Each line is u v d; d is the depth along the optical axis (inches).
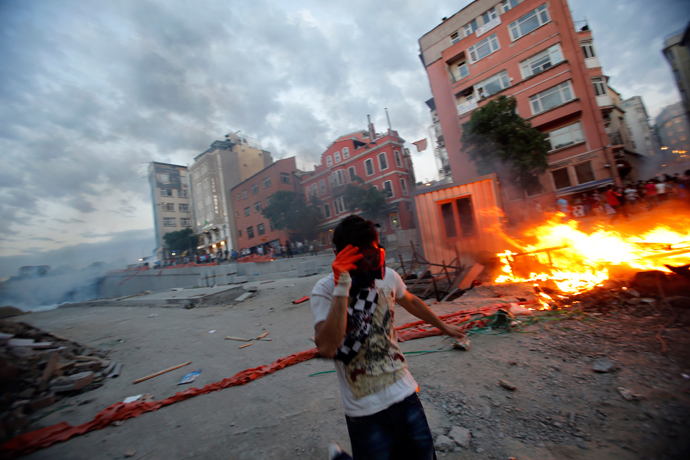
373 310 55.4
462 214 361.1
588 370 111.4
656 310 145.1
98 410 148.3
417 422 53.9
